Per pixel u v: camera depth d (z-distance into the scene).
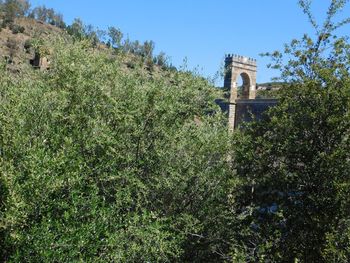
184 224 11.43
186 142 11.52
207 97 12.50
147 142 11.16
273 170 11.80
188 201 11.92
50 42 11.54
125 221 9.50
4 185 7.65
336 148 10.65
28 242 7.53
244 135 12.54
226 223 12.20
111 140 9.73
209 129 12.31
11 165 7.68
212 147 11.69
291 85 11.70
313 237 10.73
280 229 11.20
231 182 11.59
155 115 11.04
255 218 11.81
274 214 11.34
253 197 12.20
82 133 9.51
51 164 7.88
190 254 12.28
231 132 12.63
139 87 11.08
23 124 8.76
